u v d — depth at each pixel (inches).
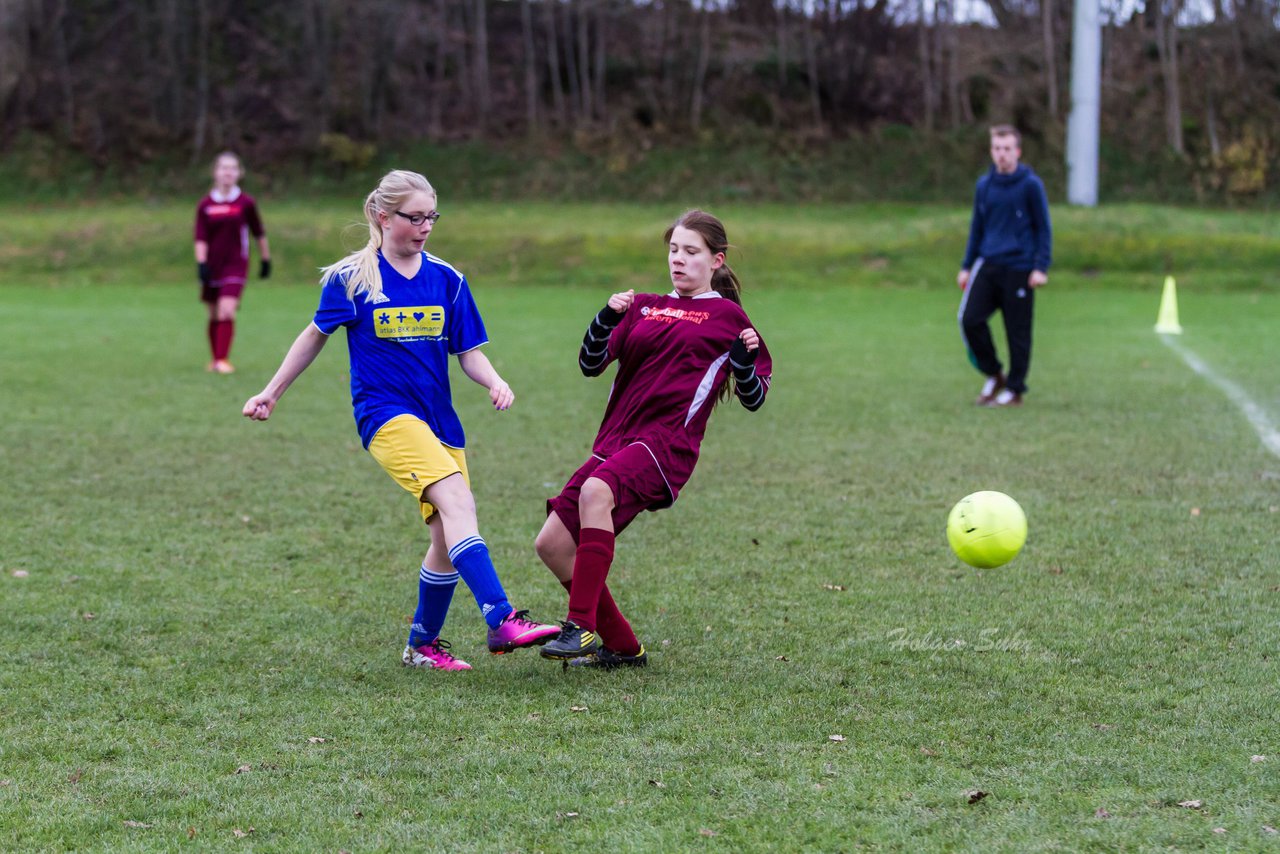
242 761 196.2
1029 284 584.1
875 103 2031.3
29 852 166.1
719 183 1886.1
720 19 2126.0
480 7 2030.0
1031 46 2062.0
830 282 1317.7
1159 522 361.7
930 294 1238.3
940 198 1857.8
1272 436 504.7
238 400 612.4
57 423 543.2
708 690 228.2
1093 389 643.5
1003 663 241.9
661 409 238.1
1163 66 1964.8
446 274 241.0
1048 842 165.2
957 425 538.3
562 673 239.6
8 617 275.7
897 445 493.4
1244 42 2055.9
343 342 861.2
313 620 276.4
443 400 241.8
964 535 255.3
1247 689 225.3
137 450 485.4
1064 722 209.8
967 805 177.3
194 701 224.1
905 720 211.5
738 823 172.1
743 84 2060.8
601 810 176.7
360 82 1984.5
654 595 294.2
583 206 1800.0
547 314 1059.3
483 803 179.5
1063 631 262.5
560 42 2084.2
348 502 399.9
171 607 285.3
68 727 211.0
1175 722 209.3
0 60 1930.4
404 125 1996.8
